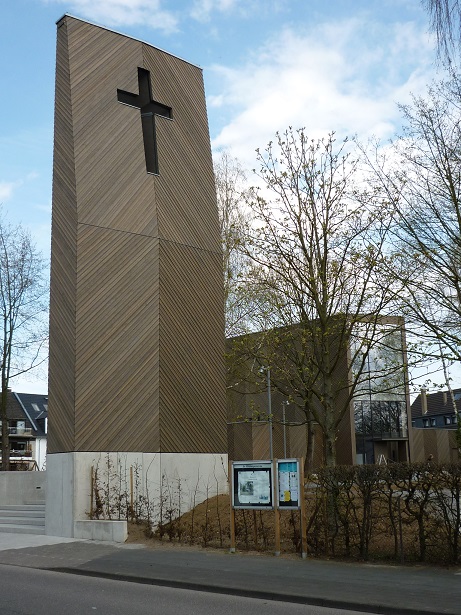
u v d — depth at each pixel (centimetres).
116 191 1981
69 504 1769
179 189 2134
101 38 2069
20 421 8106
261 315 2244
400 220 1588
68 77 1983
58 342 1875
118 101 2058
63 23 2031
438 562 1227
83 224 1892
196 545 1545
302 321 1593
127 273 1953
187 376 2027
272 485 1388
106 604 964
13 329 3164
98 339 1864
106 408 1847
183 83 2247
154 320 1984
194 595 1050
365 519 1291
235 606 958
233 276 2719
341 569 1206
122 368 1895
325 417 1534
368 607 923
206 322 2106
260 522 1564
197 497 1980
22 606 947
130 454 1869
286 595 1002
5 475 2520
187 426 2000
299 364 1609
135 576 1183
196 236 2139
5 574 1261
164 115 2180
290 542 1496
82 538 1717
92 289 1877
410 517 1255
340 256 1570
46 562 1382
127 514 1773
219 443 2062
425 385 1531
